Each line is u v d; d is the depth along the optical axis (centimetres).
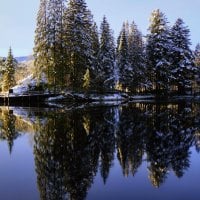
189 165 1061
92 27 5528
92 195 802
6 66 6512
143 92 5888
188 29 5947
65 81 4644
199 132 1717
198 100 5000
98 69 5272
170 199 766
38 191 836
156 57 5612
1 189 852
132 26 6041
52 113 2767
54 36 4678
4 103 4478
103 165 1070
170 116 2494
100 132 1728
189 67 5762
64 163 1105
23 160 1145
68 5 4806
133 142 1452
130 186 862
